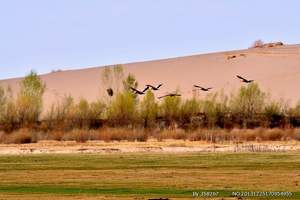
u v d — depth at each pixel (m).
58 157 107.75
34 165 96.81
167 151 117.12
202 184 77.75
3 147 125.06
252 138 137.50
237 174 86.00
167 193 71.50
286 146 123.75
